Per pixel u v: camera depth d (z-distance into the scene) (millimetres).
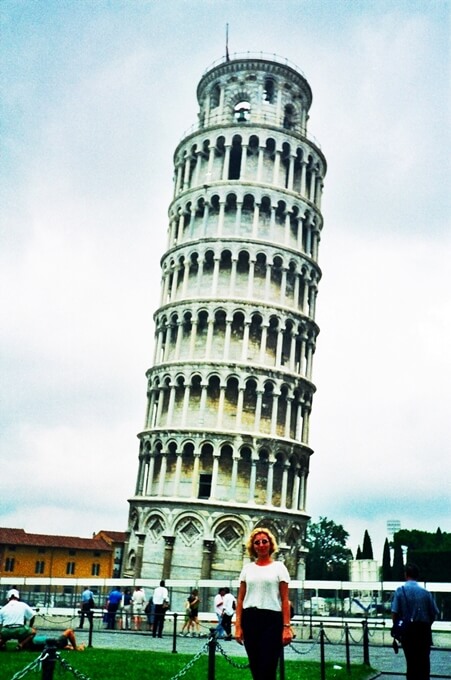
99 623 45844
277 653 11023
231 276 67188
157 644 32844
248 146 71688
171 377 65812
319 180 76000
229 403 64625
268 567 11594
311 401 69625
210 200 70312
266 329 66250
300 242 70875
